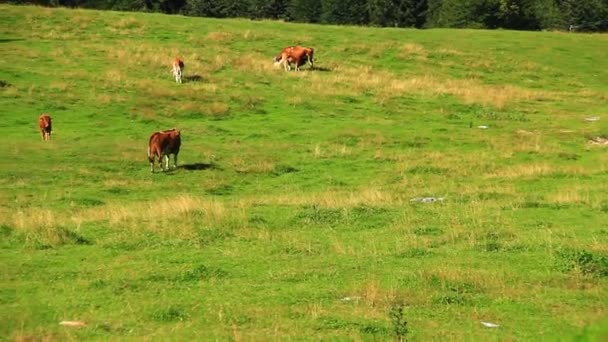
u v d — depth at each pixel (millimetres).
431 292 37031
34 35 133125
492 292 37344
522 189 68125
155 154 75000
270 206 60000
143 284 38375
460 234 49906
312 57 128625
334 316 32844
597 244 47000
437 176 74062
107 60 121062
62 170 73062
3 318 32844
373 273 40844
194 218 54406
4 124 90625
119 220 53031
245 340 29453
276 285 38438
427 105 110875
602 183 70125
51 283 38562
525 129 98250
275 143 88562
